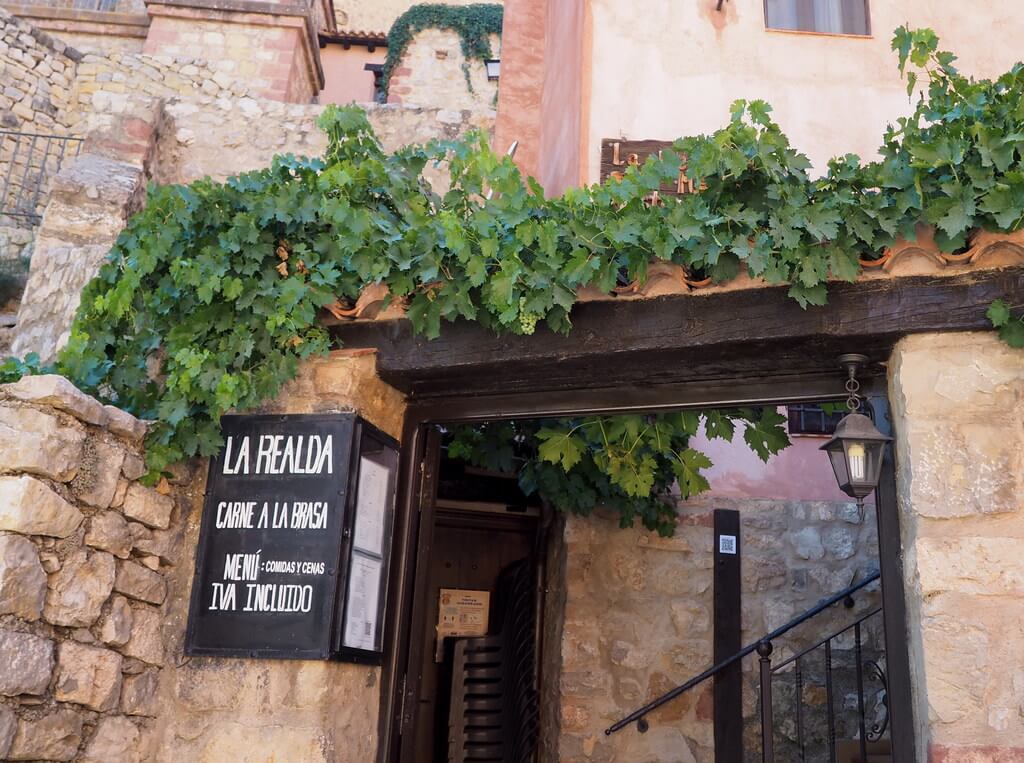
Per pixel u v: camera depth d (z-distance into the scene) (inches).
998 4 199.9
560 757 212.5
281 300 139.6
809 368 137.4
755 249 122.7
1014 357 120.0
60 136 336.2
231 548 141.1
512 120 296.8
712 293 132.3
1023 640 111.7
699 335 131.8
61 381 120.0
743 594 225.6
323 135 355.9
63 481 121.0
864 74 196.2
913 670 118.7
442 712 242.4
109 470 129.2
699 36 198.2
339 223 136.6
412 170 148.2
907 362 123.4
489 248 129.6
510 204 131.6
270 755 132.0
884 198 120.1
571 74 210.4
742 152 124.3
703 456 184.7
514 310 129.9
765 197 125.0
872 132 193.0
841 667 220.2
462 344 143.9
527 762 227.0
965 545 115.6
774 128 123.8
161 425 138.9
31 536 115.4
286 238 145.9
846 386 132.8
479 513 253.8
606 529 226.7
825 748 215.6
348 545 139.3
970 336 121.9
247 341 142.0
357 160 148.6
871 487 123.4
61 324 225.1
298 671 134.8
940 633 113.7
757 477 234.1
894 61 196.9
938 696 111.7
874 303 124.9
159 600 139.6
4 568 109.8
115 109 404.5
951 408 120.1
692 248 125.8
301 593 136.6
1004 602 113.3
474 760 230.1
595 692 217.0
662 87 194.5
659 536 226.8
